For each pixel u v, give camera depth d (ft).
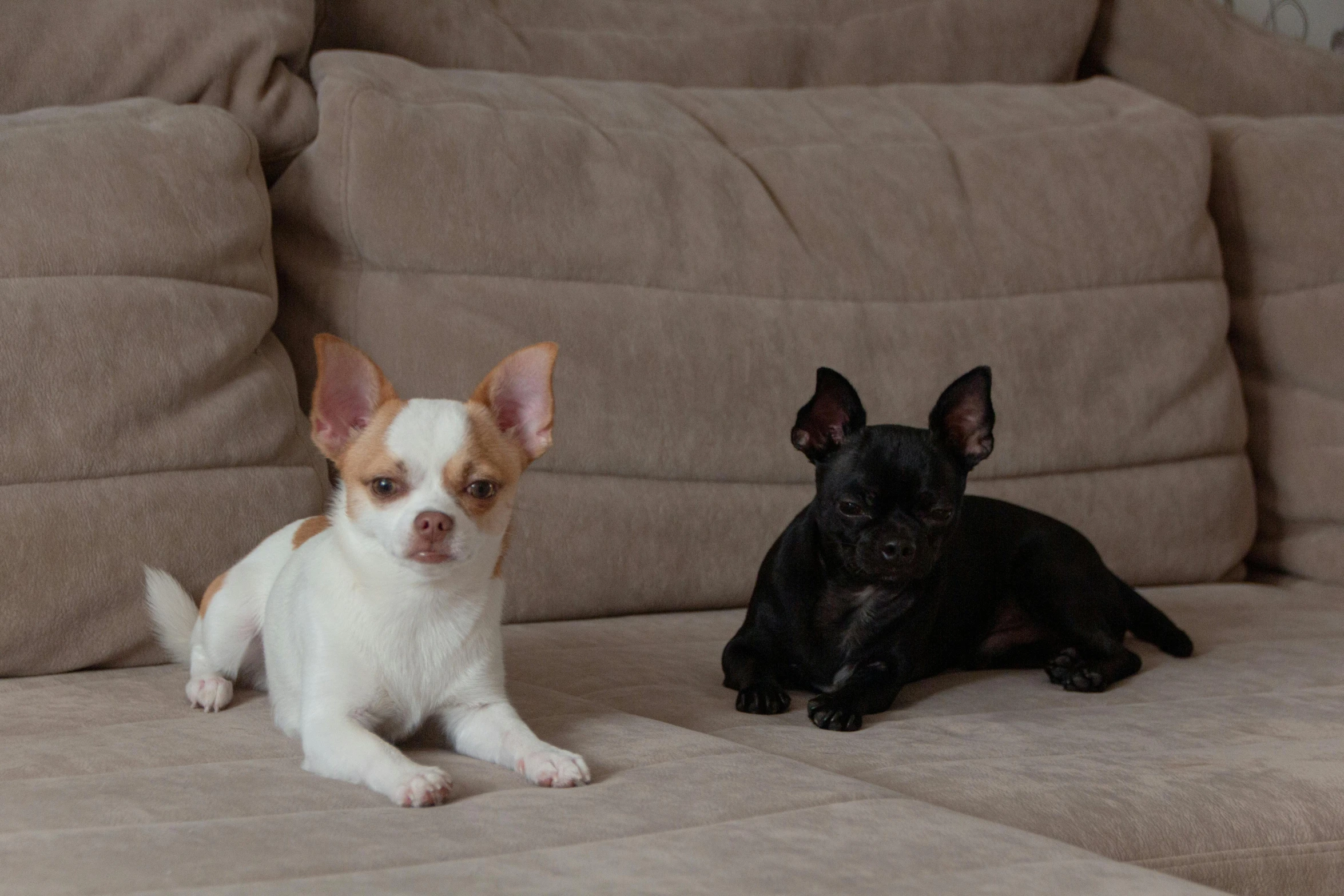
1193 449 9.63
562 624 7.94
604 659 7.00
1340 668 7.11
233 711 5.73
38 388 6.48
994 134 9.80
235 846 3.68
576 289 8.25
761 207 8.86
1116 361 9.41
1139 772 5.07
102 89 7.75
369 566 5.01
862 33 10.55
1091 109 10.21
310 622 5.10
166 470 6.81
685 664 7.06
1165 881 3.59
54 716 5.50
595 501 8.09
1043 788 4.80
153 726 5.33
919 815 4.11
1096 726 5.87
